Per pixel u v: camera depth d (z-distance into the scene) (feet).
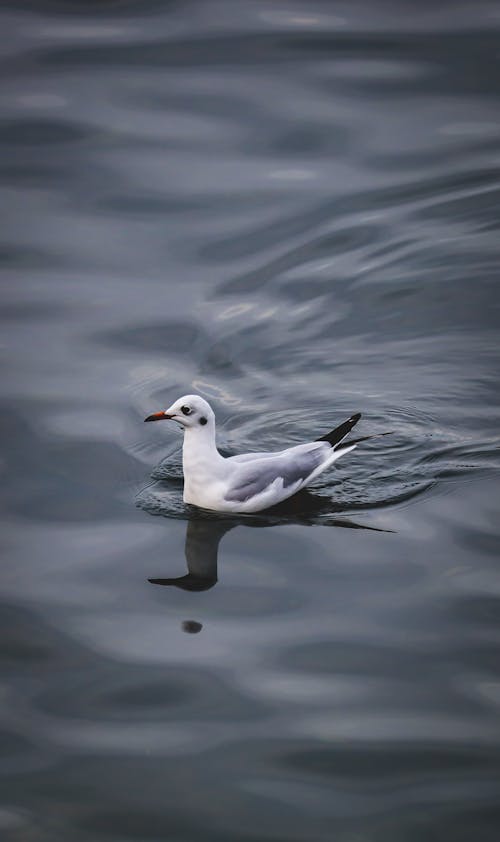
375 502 51.37
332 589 45.68
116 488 52.44
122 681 41.27
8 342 63.36
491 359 62.75
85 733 38.93
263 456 52.13
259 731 38.96
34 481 52.60
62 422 56.90
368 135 82.28
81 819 35.58
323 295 68.33
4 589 45.88
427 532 49.06
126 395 59.21
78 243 71.97
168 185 77.41
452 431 56.85
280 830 35.14
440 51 91.30
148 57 91.20
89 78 88.33
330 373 61.93
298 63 90.33
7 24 96.22
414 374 61.77
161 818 35.63
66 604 45.16
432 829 34.94
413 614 44.04
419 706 39.78
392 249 71.87
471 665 41.45
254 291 68.39
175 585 46.19
